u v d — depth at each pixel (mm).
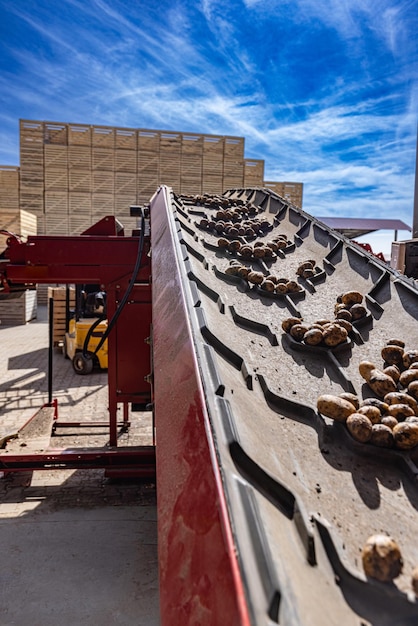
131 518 3938
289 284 2480
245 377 1545
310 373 1720
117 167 20734
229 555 798
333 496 1107
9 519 3879
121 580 3096
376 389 1553
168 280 2211
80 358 9539
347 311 2145
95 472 4879
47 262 4469
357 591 848
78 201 20547
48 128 20203
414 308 2180
